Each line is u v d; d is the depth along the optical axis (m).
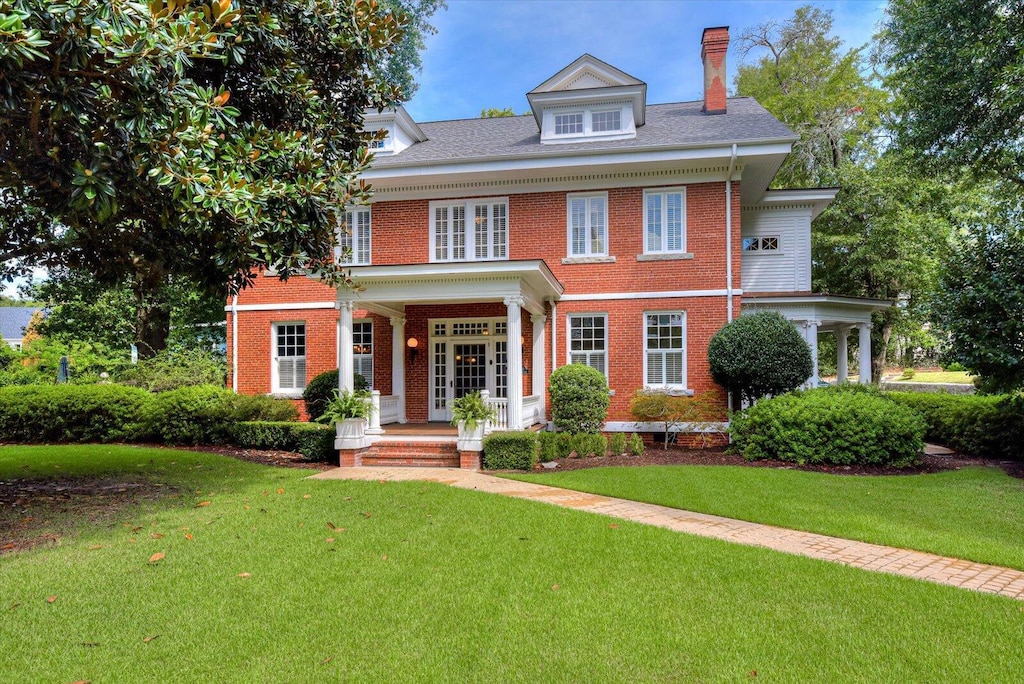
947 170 13.99
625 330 13.48
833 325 16.52
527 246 13.91
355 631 3.84
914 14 13.09
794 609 4.22
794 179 24.41
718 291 13.07
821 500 7.66
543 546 5.61
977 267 10.23
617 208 13.63
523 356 13.98
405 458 10.72
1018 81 11.07
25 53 4.20
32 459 10.63
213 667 3.39
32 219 7.99
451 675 3.33
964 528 6.51
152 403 12.98
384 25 8.20
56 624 3.90
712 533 6.30
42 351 22.69
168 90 5.52
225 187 5.71
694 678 3.31
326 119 8.32
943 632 3.88
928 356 29.92
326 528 6.16
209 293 8.19
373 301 11.37
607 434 13.45
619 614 4.11
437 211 14.34
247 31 6.72
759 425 10.96
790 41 25.84
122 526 6.19
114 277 8.71
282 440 12.09
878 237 19.47
